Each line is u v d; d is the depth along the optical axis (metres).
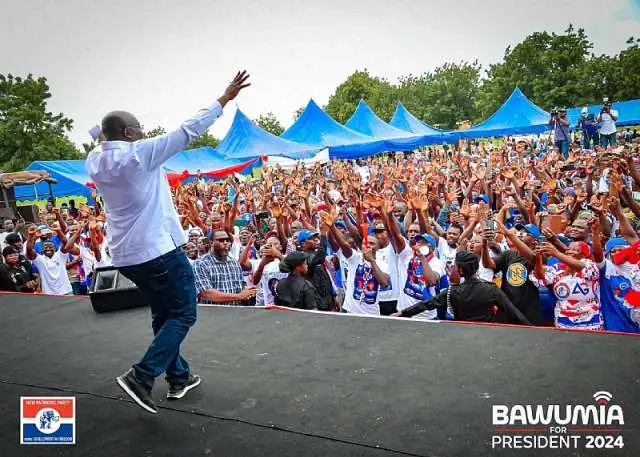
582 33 37.72
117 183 2.55
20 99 38.62
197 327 4.16
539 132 26.64
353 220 9.52
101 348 3.85
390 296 5.77
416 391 2.76
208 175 25.78
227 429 2.54
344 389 2.85
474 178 10.71
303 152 24.45
